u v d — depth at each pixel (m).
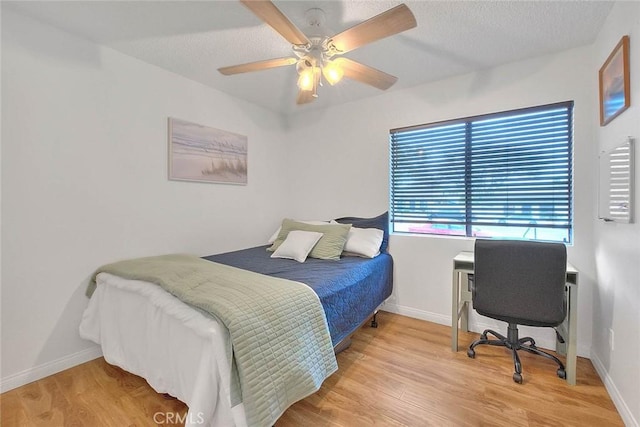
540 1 1.60
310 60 1.63
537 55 2.20
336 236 2.65
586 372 1.88
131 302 1.69
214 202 2.86
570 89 2.11
